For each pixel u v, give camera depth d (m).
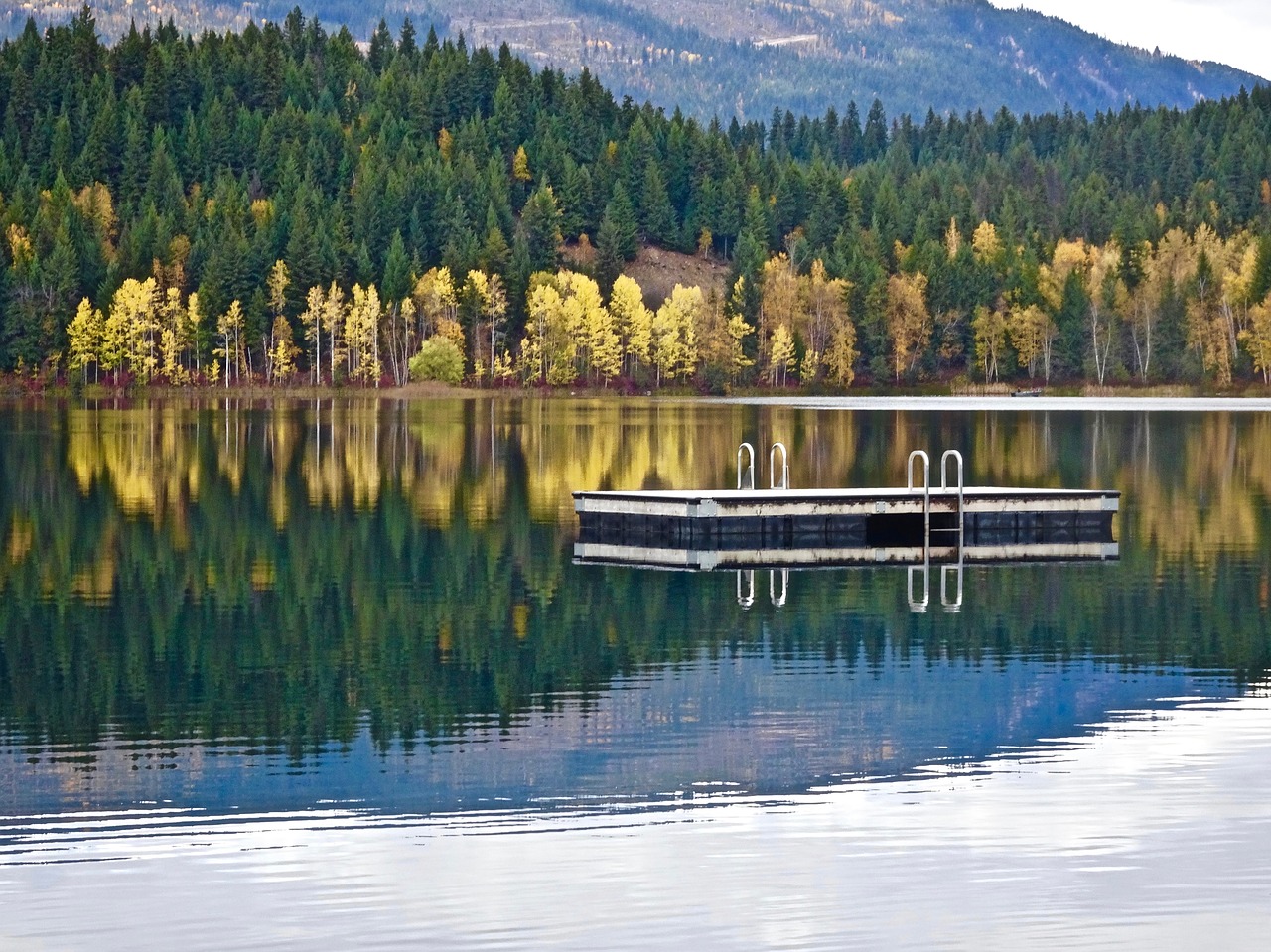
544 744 32.59
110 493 79.81
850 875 25.14
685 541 59.97
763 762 31.20
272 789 29.56
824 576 53.97
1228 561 57.69
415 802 28.78
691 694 36.88
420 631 44.31
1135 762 31.02
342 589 51.25
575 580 52.97
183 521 68.50
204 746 32.50
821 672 39.16
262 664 40.03
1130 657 40.84
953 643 42.62
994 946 22.52
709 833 27.06
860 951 22.41
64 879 25.02
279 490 82.12
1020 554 59.41
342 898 24.22
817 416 172.75
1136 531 66.62
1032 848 26.22
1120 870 25.23
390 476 91.88
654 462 104.25
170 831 27.20
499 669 39.53
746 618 46.22
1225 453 112.69
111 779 30.12
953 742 32.66
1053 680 38.22
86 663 40.06
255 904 24.00
